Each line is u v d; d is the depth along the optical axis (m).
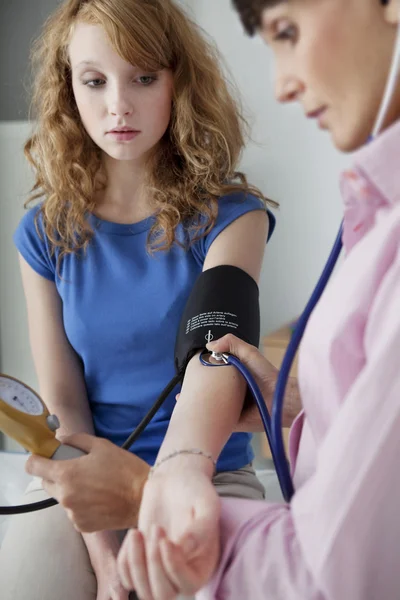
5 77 2.95
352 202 0.79
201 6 2.89
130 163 1.54
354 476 0.67
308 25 0.69
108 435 1.54
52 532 1.37
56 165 1.59
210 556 0.79
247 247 1.45
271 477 1.80
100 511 0.92
